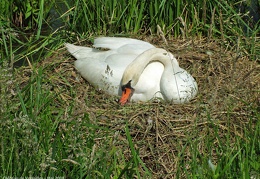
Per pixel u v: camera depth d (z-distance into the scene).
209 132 7.72
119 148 7.31
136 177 7.11
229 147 7.20
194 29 10.04
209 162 6.77
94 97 8.59
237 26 10.25
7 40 10.14
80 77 9.02
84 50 9.30
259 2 10.80
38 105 7.66
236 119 7.99
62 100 8.44
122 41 9.24
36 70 9.00
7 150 6.53
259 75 9.14
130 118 8.02
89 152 6.68
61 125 7.50
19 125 6.42
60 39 9.95
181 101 8.39
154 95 8.52
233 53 9.57
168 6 10.03
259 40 10.09
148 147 7.66
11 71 7.44
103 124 7.93
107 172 6.55
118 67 8.67
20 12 10.84
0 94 6.49
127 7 10.06
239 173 6.78
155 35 10.07
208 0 10.08
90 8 10.12
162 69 8.62
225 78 8.96
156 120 7.93
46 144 6.81
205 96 8.55
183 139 7.68
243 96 8.52
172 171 7.32
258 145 7.23
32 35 10.11
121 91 8.62
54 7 11.15
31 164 6.36
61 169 6.59
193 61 9.38
